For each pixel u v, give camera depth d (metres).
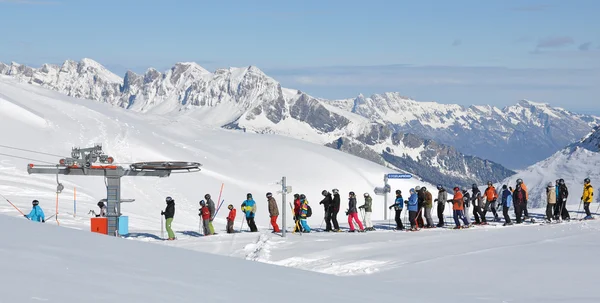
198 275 11.05
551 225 35.62
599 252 25.44
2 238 10.80
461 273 20.75
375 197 96.12
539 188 99.19
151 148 94.50
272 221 33.16
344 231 34.00
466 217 34.94
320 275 15.08
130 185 73.81
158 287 9.01
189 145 104.56
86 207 49.38
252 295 9.90
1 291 7.05
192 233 34.81
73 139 90.69
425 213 35.22
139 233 33.44
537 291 17.48
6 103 94.31
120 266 10.16
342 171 101.94
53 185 61.28
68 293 7.49
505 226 35.31
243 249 26.75
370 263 23.34
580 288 18.00
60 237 12.27
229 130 124.62
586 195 39.16
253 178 94.62
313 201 91.19
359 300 11.36
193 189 80.31
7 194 50.66
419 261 23.41
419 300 13.07
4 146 80.19
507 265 22.28
